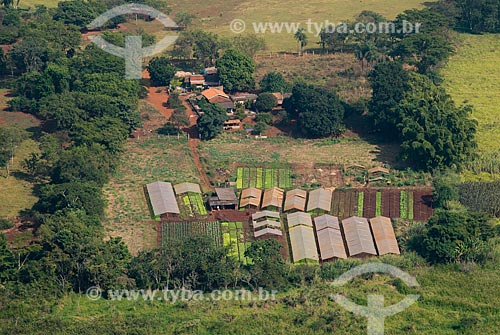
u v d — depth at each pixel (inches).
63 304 6963.6
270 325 6648.6
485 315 6815.9
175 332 6574.8
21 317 6752.0
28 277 7135.8
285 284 7214.6
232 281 7194.9
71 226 7391.7
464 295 7047.2
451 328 6648.6
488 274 7308.1
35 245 7386.8
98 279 7086.6
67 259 7106.3
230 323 6663.4
